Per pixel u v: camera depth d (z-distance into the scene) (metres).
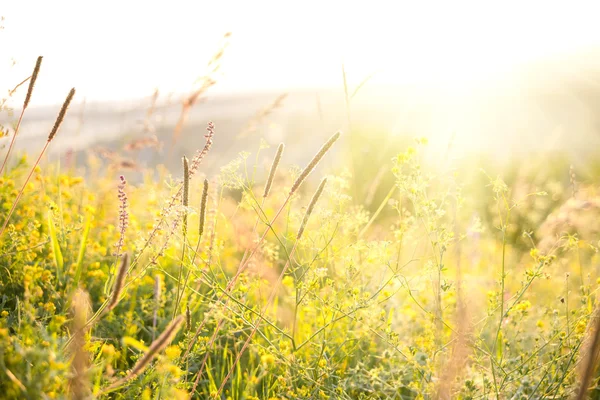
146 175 5.12
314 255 2.86
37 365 1.83
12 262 2.96
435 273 2.81
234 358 3.03
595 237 3.37
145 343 2.94
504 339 2.77
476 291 2.66
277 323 3.12
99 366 2.05
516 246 4.77
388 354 2.68
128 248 3.48
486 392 2.45
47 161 4.47
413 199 2.64
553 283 3.57
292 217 2.83
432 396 2.36
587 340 2.31
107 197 4.43
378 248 2.65
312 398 2.45
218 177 2.77
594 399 2.58
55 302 2.78
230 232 3.63
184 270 3.32
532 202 5.22
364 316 2.58
